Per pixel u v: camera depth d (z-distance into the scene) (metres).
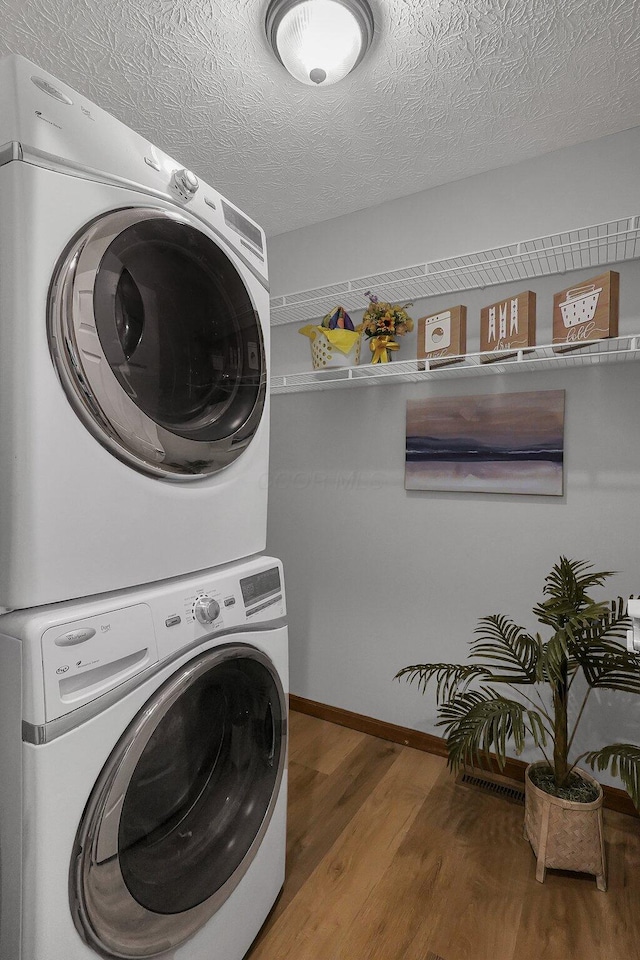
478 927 1.36
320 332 2.14
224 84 1.62
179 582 1.09
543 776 1.68
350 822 1.75
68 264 0.86
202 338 1.18
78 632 0.84
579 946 1.31
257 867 1.26
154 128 1.83
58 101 0.88
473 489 2.12
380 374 2.15
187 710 1.08
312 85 1.56
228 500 1.24
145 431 0.98
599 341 1.60
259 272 1.37
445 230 2.20
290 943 1.30
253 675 1.23
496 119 1.79
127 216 0.96
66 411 0.86
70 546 0.88
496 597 2.10
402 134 1.87
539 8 1.34
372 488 2.40
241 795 1.25
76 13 1.36
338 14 1.30
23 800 0.78
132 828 0.96
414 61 1.52
